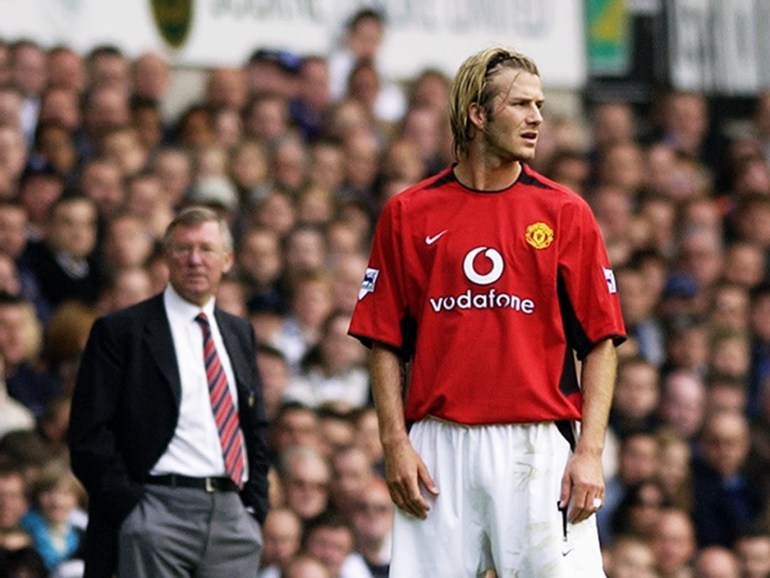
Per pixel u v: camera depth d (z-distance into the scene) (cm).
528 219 2202
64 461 3600
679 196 5728
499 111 2200
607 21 6125
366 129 5312
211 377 2838
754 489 4575
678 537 4216
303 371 4356
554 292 2189
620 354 4675
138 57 5191
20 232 4312
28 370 3969
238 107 5244
